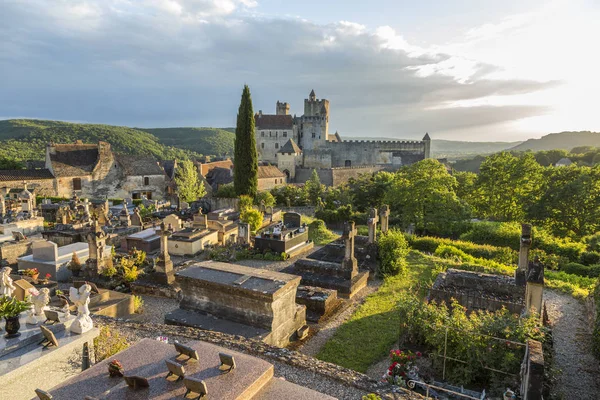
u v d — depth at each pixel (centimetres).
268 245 2580
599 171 4100
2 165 6106
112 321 1231
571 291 1948
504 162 4700
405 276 2103
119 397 598
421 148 11362
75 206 3881
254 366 683
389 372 1022
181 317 1345
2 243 2370
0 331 837
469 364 988
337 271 1925
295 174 10138
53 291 1689
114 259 2208
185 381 591
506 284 1672
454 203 3791
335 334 1391
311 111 11631
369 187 5803
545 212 4231
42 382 786
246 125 4750
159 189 6347
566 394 1077
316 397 644
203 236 2711
